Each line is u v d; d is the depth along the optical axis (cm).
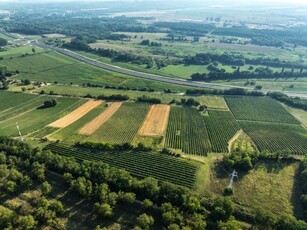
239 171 14525
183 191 12044
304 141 17650
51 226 11012
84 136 17612
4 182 12750
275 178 14100
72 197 12456
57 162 13850
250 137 18125
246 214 11794
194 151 16238
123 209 11869
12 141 15900
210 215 11394
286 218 10762
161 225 11131
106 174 12962
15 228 10819
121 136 17675
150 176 13925
